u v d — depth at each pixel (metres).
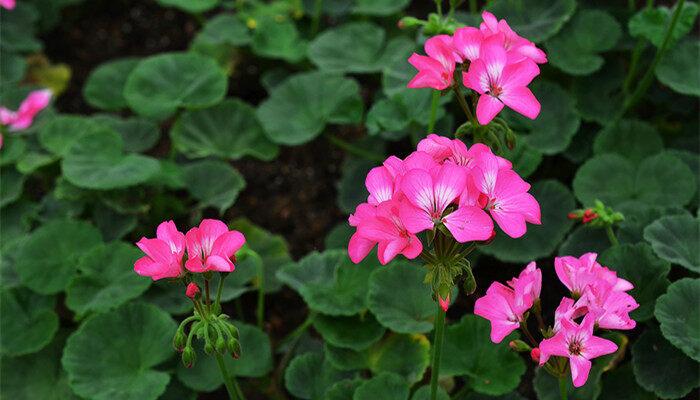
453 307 1.03
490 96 0.83
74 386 0.95
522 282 0.82
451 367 0.95
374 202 0.81
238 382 1.00
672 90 1.09
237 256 0.99
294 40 1.17
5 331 1.00
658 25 1.05
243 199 1.12
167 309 1.00
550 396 0.94
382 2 1.17
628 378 0.95
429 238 0.79
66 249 1.03
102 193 1.06
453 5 0.94
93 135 1.08
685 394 0.92
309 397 0.96
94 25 1.27
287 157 1.15
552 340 0.81
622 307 0.82
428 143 0.82
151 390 0.94
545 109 1.06
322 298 0.98
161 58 1.13
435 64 0.85
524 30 1.08
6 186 1.09
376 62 1.13
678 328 0.91
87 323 0.97
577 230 1.00
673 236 0.96
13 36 1.21
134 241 1.08
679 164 1.02
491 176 0.80
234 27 1.19
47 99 1.12
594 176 1.03
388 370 0.96
